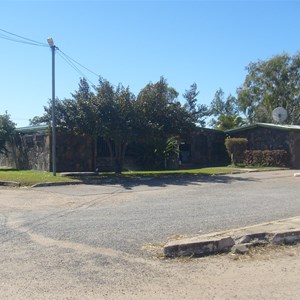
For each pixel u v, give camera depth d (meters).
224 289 5.51
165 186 17.72
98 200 13.69
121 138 21.11
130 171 25.80
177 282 5.77
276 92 50.84
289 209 11.30
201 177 21.72
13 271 6.15
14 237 8.21
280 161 28.80
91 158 25.67
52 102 20.41
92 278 5.88
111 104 21.05
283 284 5.70
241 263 6.66
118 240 7.88
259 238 7.66
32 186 17.72
